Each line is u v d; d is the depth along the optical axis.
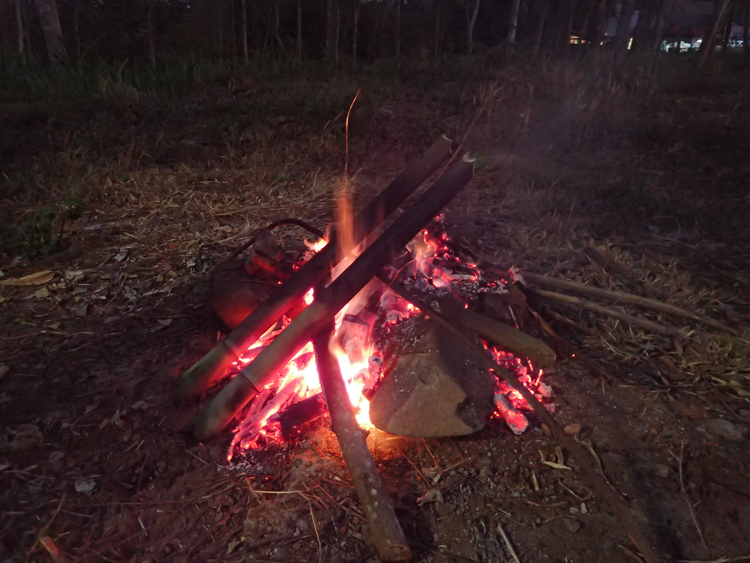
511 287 3.19
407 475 2.36
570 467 2.38
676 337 3.25
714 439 2.54
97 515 2.20
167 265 4.17
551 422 2.10
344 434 2.24
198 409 2.74
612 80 8.96
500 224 4.81
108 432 2.61
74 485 2.34
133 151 6.57
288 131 7.19
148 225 4.88
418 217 2.59
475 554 2.02
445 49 13.32
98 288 3.88
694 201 5.27
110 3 12.08
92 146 6.77
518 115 7.47
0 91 8.34
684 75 9.82
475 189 5.67
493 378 2.68
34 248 4.31
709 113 7.88
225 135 7.06
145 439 2.57
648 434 2.57
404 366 2.52
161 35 11.70
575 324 3.29
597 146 6.68
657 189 5.56
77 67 9.72
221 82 9.11
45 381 2.95
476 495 2.26
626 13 10.80
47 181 5.82
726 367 2.98
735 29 19.42
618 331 3.34
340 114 7.41
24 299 3.76
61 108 7.67
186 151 6.75
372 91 8.63
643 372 3.00
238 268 3.44
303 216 5.09
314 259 2.85
